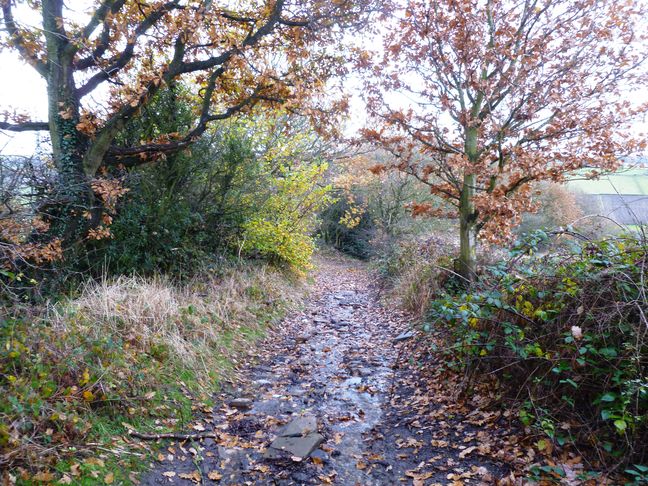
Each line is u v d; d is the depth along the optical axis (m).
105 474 3.10
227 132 9.63
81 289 5.98
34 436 3.02
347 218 21.11
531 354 3.85
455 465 3.53
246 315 7.76
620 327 3.13
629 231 3.89
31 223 4.86
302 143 12.38
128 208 7.29
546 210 17.78
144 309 5.54
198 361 5.40
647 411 2.96
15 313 4.16
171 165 8.25
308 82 7.94
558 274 3.94
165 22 6.93
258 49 8.05
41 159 5.49
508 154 7.16
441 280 8.33
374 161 18.72
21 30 5.93
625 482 2.84
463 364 4.72
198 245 9.19
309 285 13.41
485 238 8.07
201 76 8.45
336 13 8.07
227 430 4.28
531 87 7.09
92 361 4.05
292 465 3.70
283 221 11.54
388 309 9.86
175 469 3.51
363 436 4.25
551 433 3.21
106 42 6.58
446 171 8.07
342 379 5.81
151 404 4.14
